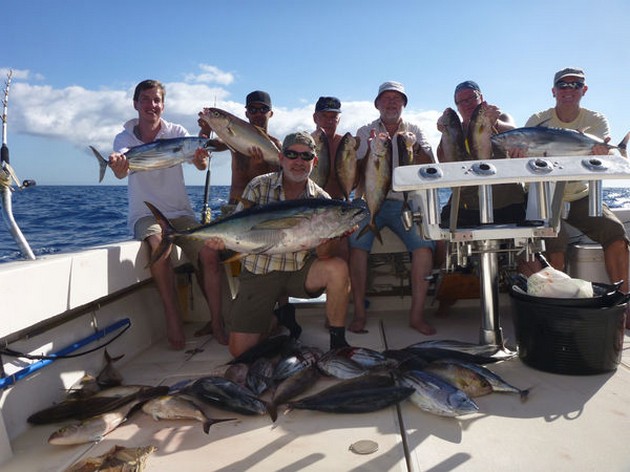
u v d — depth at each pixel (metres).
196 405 2.43
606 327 2.75
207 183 4.59
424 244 3.91
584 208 3.99
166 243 3.05
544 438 2.14
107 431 2.31
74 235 14.93
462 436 2.18
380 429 2.27
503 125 4.64
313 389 2.79
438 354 3.00
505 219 4.21
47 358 2.60
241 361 3.12
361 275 4.04
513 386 2.65
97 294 3.02
